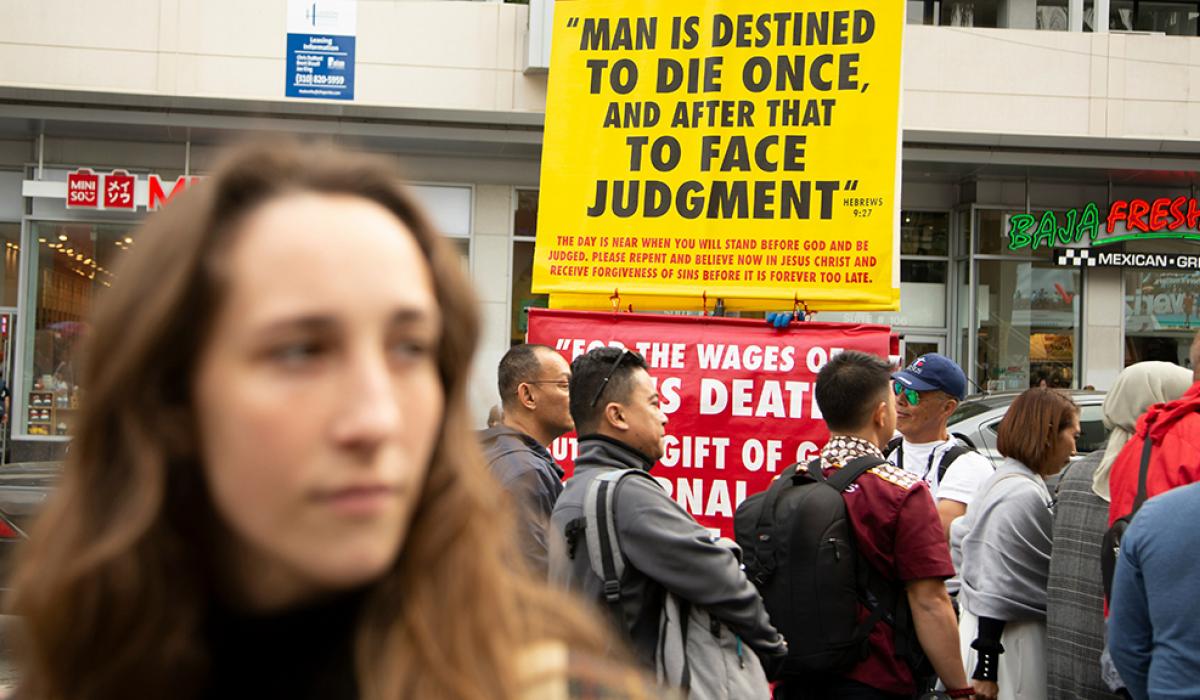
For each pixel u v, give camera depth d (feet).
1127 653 9.41
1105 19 52.65
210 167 2.85
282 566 2.69
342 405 2.51
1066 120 50.93
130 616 2.72
